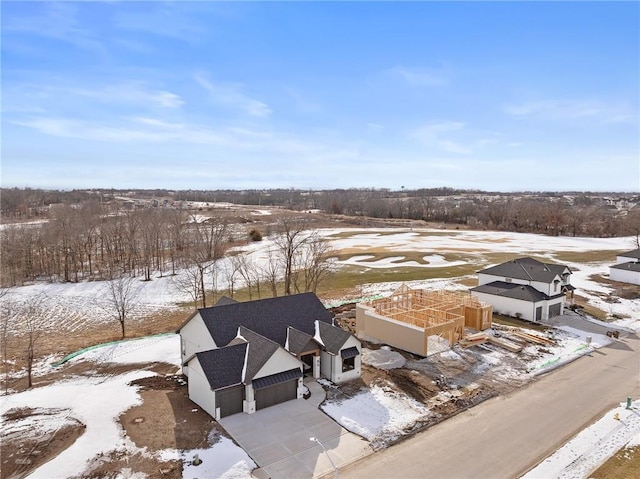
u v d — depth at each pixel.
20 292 59.12
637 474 20.66
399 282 62.28
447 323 36.31
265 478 20.25
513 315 45.81
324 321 34.06
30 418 25.70
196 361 26.94
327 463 21.41
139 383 30.41
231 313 31.44
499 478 20.41
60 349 38.81
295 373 27.81
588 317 46.00
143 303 55.03
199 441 23.06
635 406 27.47
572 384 30.69
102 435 23.58
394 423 25.16
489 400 28.30
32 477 20.11
